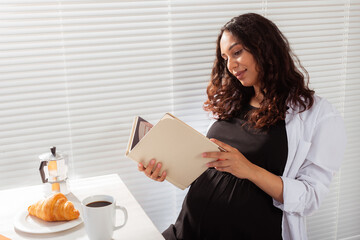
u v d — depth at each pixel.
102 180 1.46
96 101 1.61
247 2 1.74
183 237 1.44
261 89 1.45
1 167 1.54
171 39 1.66
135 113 1.68
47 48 1.50
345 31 1.92
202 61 1.73
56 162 1.29
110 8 1.55
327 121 1.38
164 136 1.15
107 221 1.00
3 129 1.51
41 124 1.55
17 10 1.45
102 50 1.57
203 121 1.81
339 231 2.18
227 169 1.27
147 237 1.05
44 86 1.53
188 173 1.28
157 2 1.61
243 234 1.35
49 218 1.11
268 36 1.41
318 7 1.86
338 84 1.97
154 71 1.67
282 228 1.41
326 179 1.38
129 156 1.20
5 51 1.47
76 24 1.52
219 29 1.72
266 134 1.38
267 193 1.34
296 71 1.50
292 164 1.39
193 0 1.67
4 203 1.27
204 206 1.40
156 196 1.81
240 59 1.41
